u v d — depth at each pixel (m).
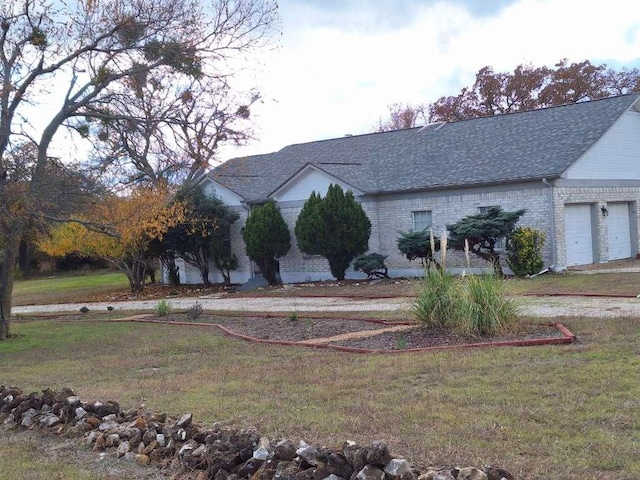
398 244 21.92
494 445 5.32
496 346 9.70
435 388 7.41
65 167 14.87
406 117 62.19
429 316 11.34
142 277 29.47
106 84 14.54
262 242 25.59
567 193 21.16
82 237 26.34
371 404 6.89
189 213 25.38
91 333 15.30
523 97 47.22
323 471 4.63
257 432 5.63
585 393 6.66
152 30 14.36
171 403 7.62
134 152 15.16
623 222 24.16
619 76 45.62
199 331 14.36
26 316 21.84
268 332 13.27
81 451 6.27
